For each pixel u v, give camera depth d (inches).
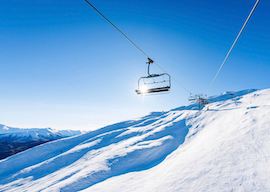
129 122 3745.1
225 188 632.4
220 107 2881.4
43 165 2354.8
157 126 2743.6
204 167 835.4
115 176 1425.9
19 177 2225.6
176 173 882.1
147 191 818.2
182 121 2539.4
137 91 489.1
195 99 2137.1
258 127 1143.6
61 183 1497.3
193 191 677.9
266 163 711.7
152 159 1611.7
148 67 476.7
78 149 2613.2
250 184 611.2
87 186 1370.6
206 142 1288.1
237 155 852.6
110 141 2662.4
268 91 3272.6
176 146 1774.1
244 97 3284.9
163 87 476.7
